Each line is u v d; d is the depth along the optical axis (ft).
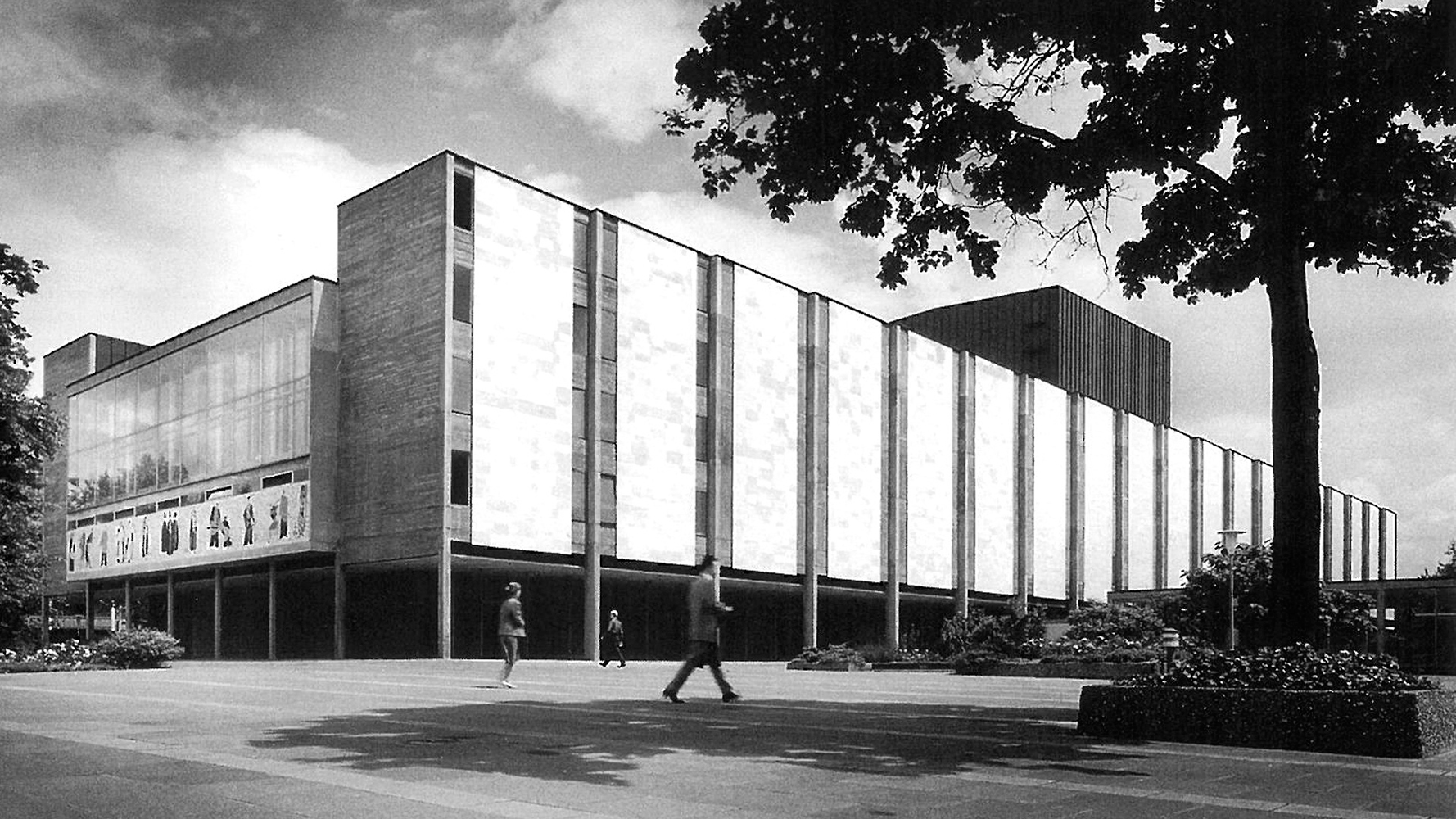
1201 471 277.03
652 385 156.97
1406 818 20.59
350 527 144.25
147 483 183.21
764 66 41.75
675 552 158.30
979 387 218.59
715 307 167.02
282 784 23.44
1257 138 41.09
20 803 20.97
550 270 146.00
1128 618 106.83
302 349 148.77
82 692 57.47
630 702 50.24
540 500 141.59
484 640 152.46
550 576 157.07
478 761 27.68
